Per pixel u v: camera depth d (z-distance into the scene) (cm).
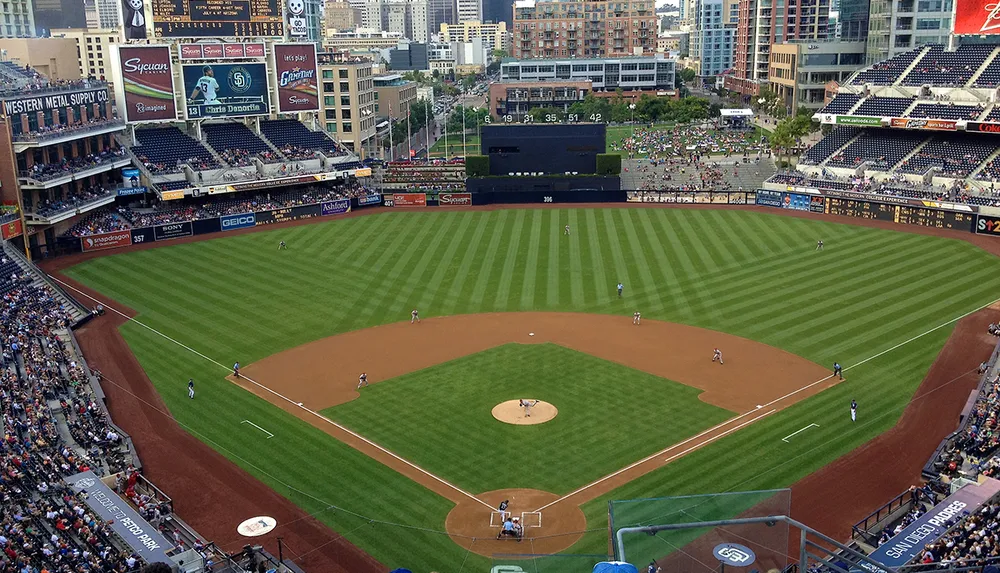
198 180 11975
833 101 13675
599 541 4141
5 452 4822
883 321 7269
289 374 6419
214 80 12700
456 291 8450
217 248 10475
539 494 4612
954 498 3984
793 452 5025
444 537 4256
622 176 14412
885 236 10306
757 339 6931
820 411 5575
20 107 9894
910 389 5881
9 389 5694
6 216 9312
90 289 8769
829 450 5047
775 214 11800
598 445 5153
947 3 16588
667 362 6481
